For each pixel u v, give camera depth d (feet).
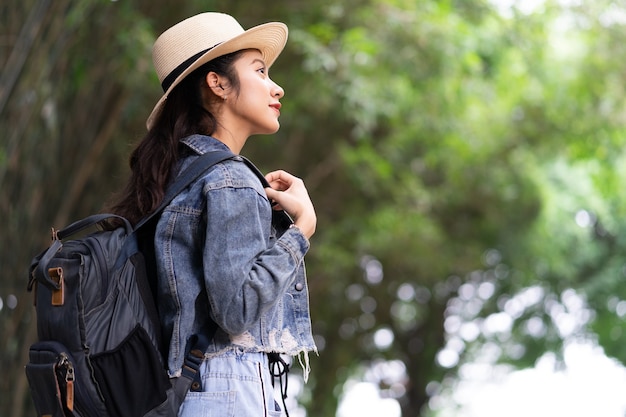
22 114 23.52
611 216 56.49
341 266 42.57
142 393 9.42
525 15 37.68
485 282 61.87
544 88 43.91
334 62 31.19
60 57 24.22
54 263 9.55
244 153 37.70
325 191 45.44
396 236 43.91
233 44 10.53
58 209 25.61
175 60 10.68
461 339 65.98
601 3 41.81
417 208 44.21
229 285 9.47
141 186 10.32
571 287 60.64
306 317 10.51
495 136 46.06
